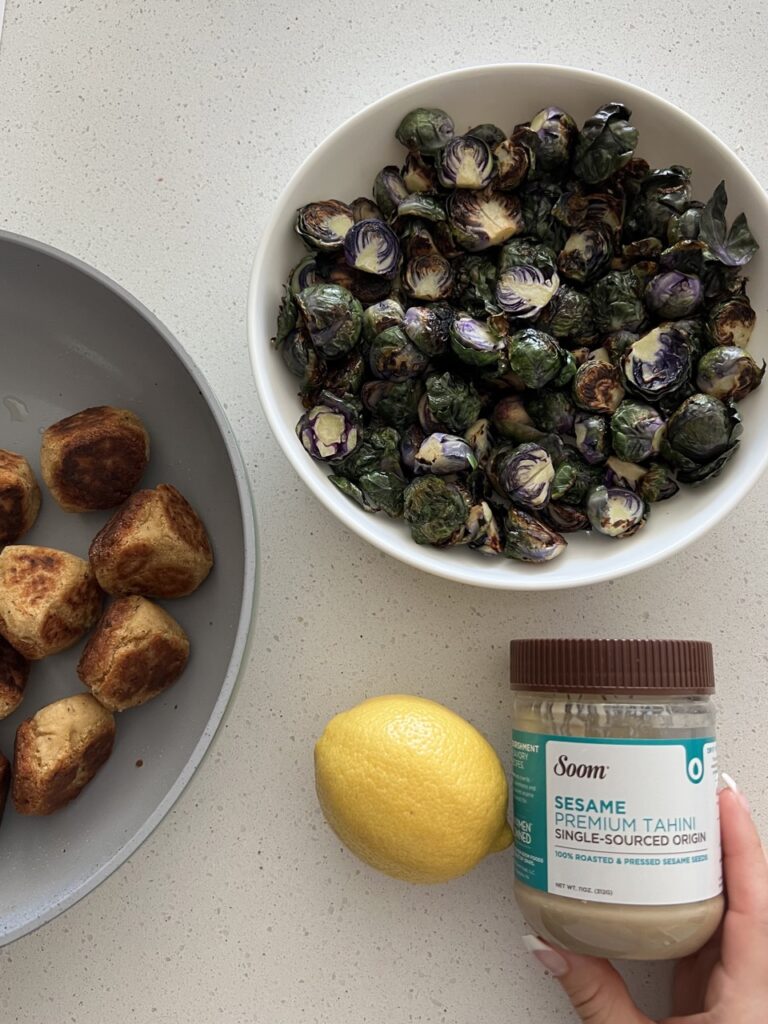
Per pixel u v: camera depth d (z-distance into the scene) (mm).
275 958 303
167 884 306
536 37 326
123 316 304
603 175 281
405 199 290
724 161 277
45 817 298
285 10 332
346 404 282
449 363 287
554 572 278
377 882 306
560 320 287
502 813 275
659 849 243
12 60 336
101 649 282
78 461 294
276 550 313
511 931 303
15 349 318
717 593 312
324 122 329
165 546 285
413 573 313
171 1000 302
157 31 334
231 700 273
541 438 288
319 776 275
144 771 300
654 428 277
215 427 305
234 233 326
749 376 273
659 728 249
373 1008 300
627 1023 273
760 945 262
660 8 327
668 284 279
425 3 328
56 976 305
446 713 277
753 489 316
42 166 331
